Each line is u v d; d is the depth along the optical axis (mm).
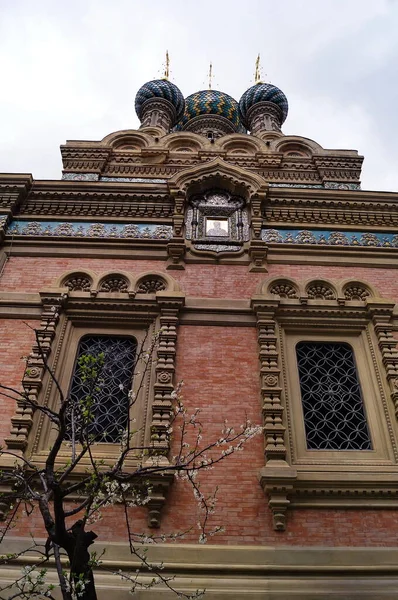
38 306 9883
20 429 8188
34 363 8984
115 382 9062
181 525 7449
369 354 9484
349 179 13922
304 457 8219
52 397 8750
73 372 9227
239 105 24953
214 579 6930
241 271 10648
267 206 11727
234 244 11102
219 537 7324
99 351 9547
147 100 23000
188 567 6973
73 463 5180
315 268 10805
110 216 11539
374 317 9820
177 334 9523
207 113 26016
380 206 11789
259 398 8781
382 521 7602
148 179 13578
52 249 10875
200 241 11062
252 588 6859
